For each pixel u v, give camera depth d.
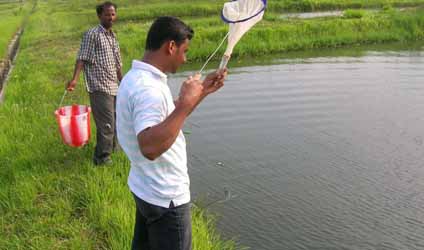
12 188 5.67
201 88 2.56
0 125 7.92
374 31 20.83
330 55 17.47
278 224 6.04
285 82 13.27
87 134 6.56
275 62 16.45
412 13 22.89
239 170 7.61
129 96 2.73
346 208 6.40
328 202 6.56
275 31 19.56
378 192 6.81
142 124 2.57
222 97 11.84
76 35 22.09
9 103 9.47
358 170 7.52
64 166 6.32
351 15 24.72
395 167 7.61
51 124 8.03
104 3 6.08
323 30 20.34
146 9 34.44
